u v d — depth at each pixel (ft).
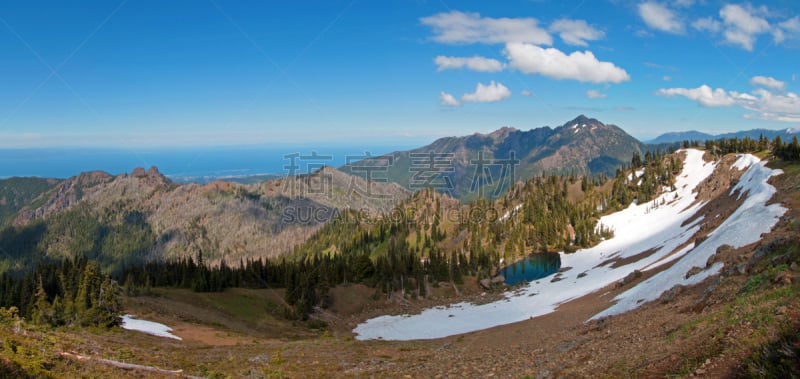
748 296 70.28
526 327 170.91
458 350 127.44
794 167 284.20
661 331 77.36
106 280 223.51
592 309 169.68
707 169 604.08
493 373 83.30
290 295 335.88
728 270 101.96
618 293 188.24
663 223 487.20
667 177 647.56
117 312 218.18
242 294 337.72
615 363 64.69
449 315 306.14
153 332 186.09
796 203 166.61
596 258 470.80
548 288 345.51
